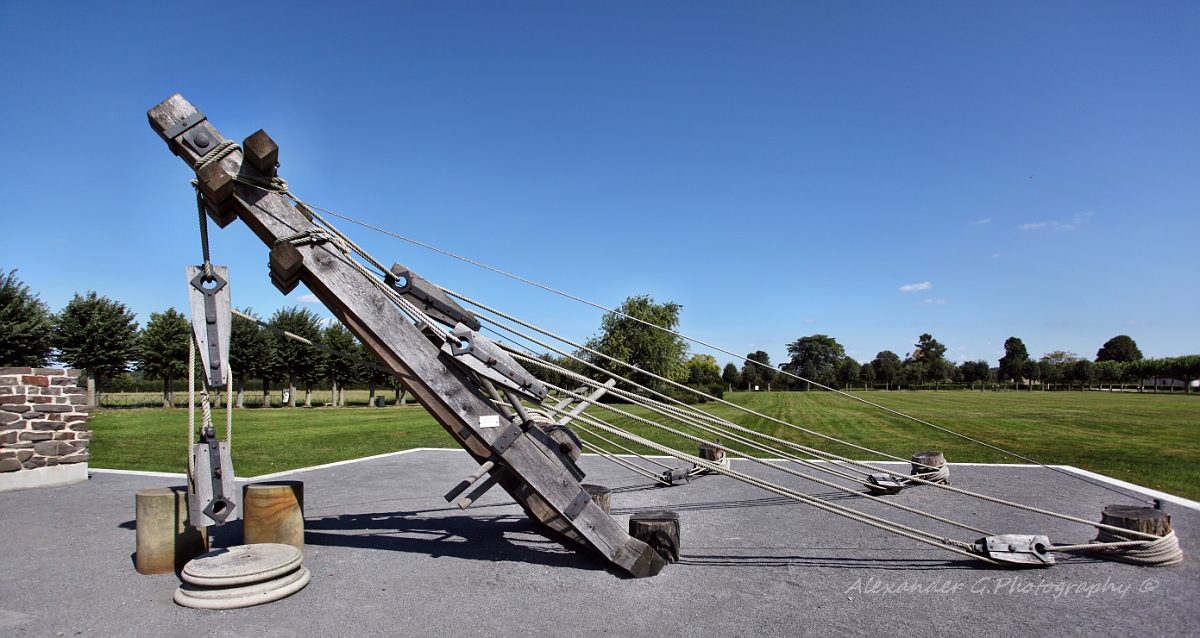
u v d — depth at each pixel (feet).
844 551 23.66
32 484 36.32
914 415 101.50
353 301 19.08
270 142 17.34
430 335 20.77
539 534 25.95
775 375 406.41
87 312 145.18
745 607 17.84
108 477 40.19
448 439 66.80
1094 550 22.80
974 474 41.09
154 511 20.62
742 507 31.71
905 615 17.24
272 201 18.52
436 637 15.74
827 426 80.79
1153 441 61.00
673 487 37.47
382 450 56.54
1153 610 17.56
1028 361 387.34
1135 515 22.03
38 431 36.81
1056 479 39.04
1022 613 17.42
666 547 21.94
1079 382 374.43
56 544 24.32
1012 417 97.81
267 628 16.25
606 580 20.21
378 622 16.69
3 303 115.96
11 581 19.94
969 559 22.66
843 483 39.11
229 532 26.18
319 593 18.90
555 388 22.13
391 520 28.50
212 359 17.97
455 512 30.19
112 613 17.26
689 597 18.65
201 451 17.39
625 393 22.43
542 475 20.25
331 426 87.35
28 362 118.11
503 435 19.94
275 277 20.33
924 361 475.72
